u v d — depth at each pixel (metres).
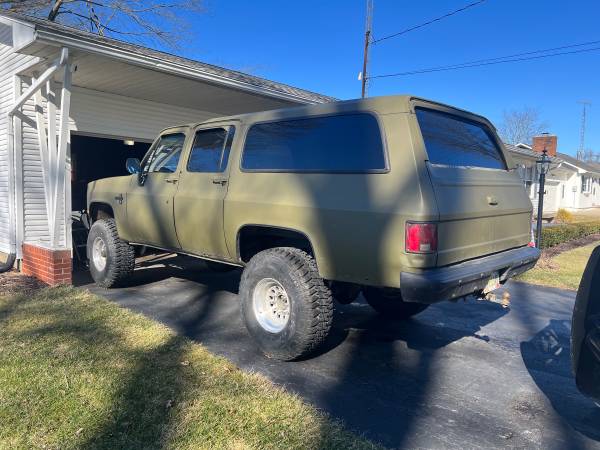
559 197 32.97
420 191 3.24
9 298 5.64
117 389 3.34
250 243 4.60
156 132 9.15
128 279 6.44
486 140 4.51
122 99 8.59
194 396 3.27
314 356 4.20
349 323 5.24
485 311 5.91
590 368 2.74
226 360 3.94
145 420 2.96
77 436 2.77
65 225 6.82
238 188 4.34
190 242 4.95
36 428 2.84
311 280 3.80
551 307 6.23
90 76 7.25
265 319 4.10
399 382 3.74
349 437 2.86
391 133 3.47
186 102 9.11
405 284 3.21
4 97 7.76
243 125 4.52
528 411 3.33
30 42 5.63
